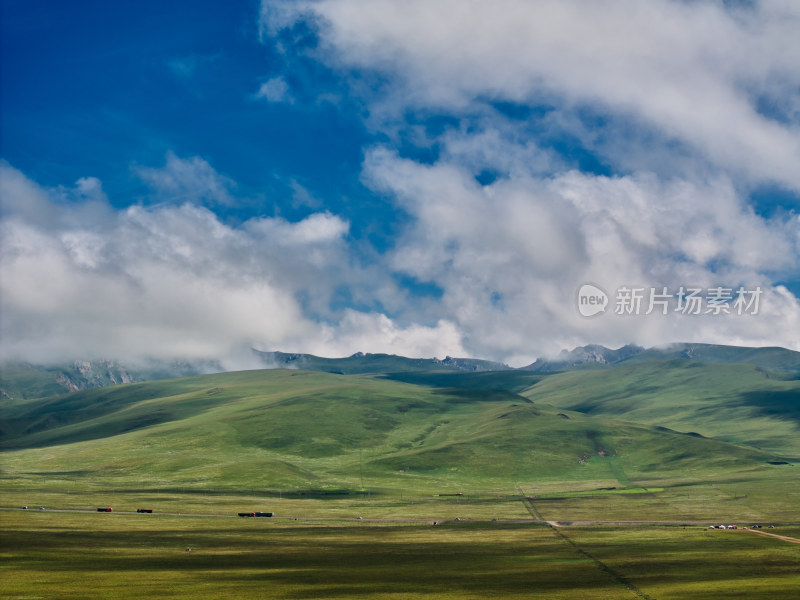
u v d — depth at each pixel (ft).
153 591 392.88
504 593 393.29
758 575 444.14
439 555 544.62
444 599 377.09
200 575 447.83
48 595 379.76
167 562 500.74
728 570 465.06
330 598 379.14
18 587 401.29
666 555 537.24
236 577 442.50
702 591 391.24
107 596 378.32
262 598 378.53
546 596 384.68
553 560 517.96
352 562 508.94
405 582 428.56
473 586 414.41
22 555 515.91
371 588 408.46
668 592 391.65
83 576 438.81
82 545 574.97
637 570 469.98
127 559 511.81
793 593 378.53
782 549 563.07
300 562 506.48
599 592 394.52
